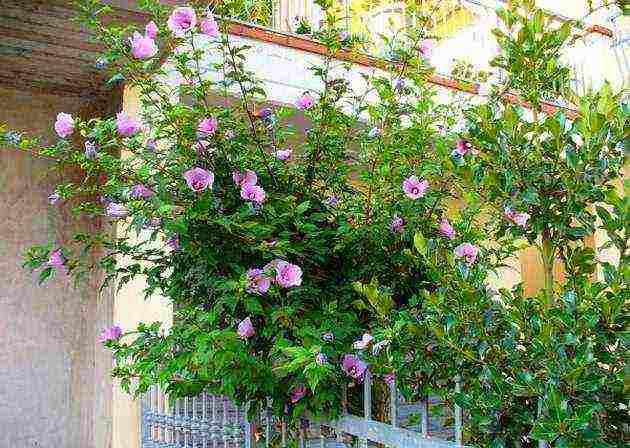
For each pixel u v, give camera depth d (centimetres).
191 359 231
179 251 273
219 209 253
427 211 265
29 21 350
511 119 174
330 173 282
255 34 471
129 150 260
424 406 199
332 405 236
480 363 170
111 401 419
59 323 462
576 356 144
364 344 194
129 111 427
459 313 168
